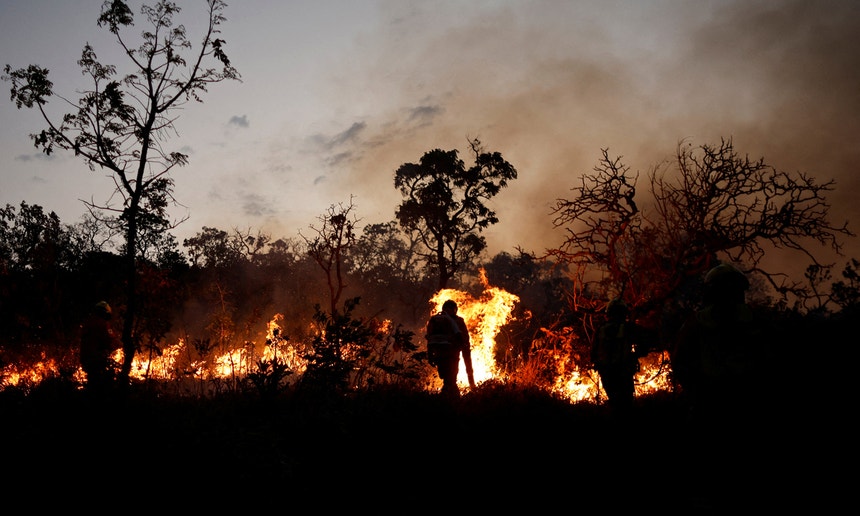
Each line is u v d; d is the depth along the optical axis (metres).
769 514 3.82
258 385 5.77
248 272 44.72
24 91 15.52
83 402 4.90
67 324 11.69
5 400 5.04
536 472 5.06
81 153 15.56
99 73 16.08
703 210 11.37
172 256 13.94
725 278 4.34
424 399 6.40
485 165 44.16
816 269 9.84
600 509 4.21
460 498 4.46
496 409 6.95
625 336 7.32
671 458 5.11
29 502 3.77
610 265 11.99
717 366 4.25
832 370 5.23
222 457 4.32
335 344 6.14
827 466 4.22
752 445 4.14
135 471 4.12
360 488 4.48
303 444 4.91
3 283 11.14
